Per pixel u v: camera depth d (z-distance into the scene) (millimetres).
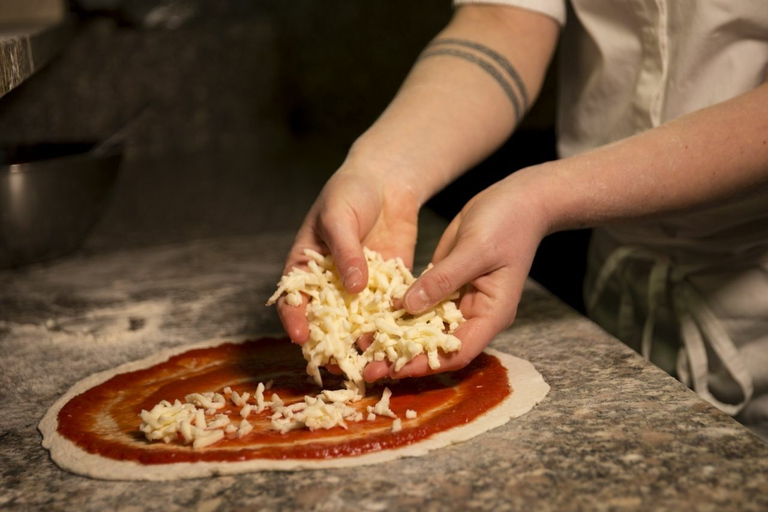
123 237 1902
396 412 911
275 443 842
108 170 1706
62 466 835
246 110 3000
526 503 717
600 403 910
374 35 2939
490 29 1268
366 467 794
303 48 2977
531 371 1002
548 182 952
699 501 703
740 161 939
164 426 859
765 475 737
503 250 922
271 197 2225
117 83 2793
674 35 1148
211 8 2906
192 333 1249
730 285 1216
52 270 1661
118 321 1328
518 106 1257
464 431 848
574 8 1265
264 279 1517
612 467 767
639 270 1335
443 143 1167
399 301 940
